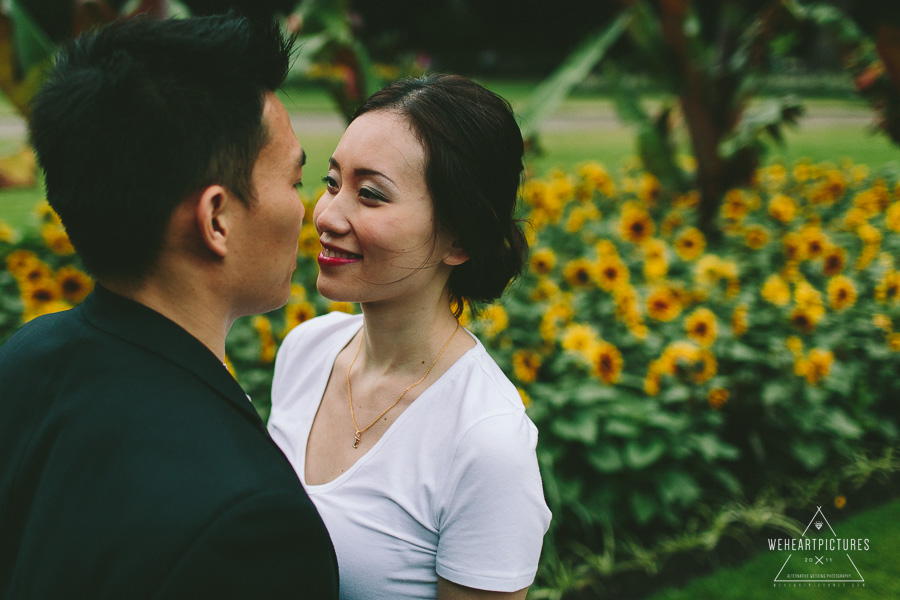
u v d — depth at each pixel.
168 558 0.71
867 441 3.79
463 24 36.41
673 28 5.23
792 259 4.27
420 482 1.15
